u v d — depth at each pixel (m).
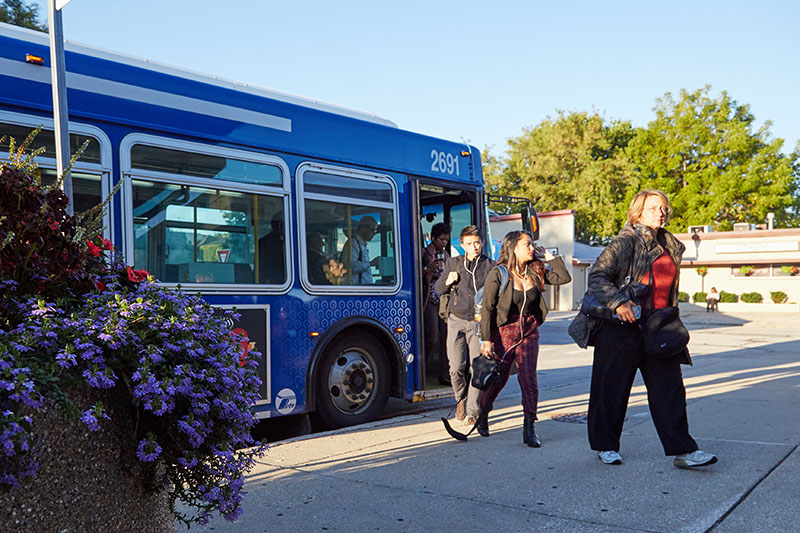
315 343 6.27
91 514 2.15
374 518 3.71
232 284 5.72
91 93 5.10
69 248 2.50
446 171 7.88
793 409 6.89
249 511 3.84
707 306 39.88
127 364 2.32
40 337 2.17
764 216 50.25
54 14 4.26
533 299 5.50
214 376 2.50
